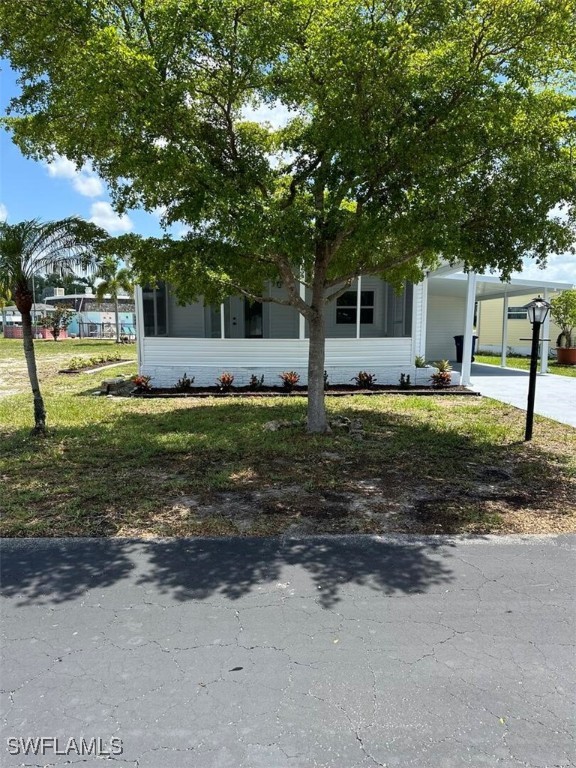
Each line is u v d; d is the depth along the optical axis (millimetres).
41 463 5797
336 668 2408
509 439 7078
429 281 14906
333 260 7688
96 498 4668
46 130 6234
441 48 5117
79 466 5691
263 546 3701
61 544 3732
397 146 5270
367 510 4418
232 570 3342
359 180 5680
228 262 6461
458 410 9289
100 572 3316
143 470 5543
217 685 2291
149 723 2084
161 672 2373
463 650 2549
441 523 4148
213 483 5082
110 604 2939
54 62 5637
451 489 4992
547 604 2969
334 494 4812
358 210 5961
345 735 2031
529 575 3311
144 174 5293
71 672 2371
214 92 5652
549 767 1898
